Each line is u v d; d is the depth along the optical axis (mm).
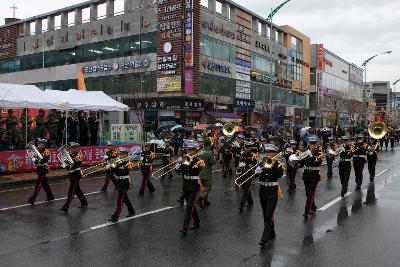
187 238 8820
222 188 15328
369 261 7445
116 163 10336
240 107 45969
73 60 46344
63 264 7230
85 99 22688
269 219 8438
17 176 17078
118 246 8242
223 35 43281
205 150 11898
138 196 13680
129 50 41469
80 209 11617
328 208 11969
